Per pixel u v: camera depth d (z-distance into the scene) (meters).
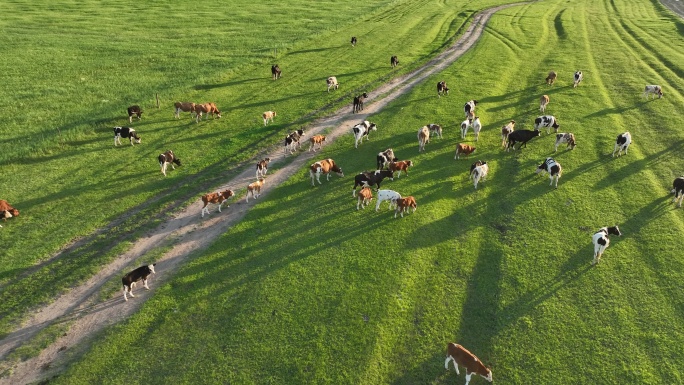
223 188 27.23
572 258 20.41
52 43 56.09
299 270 19.94
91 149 31.95
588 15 77.56
